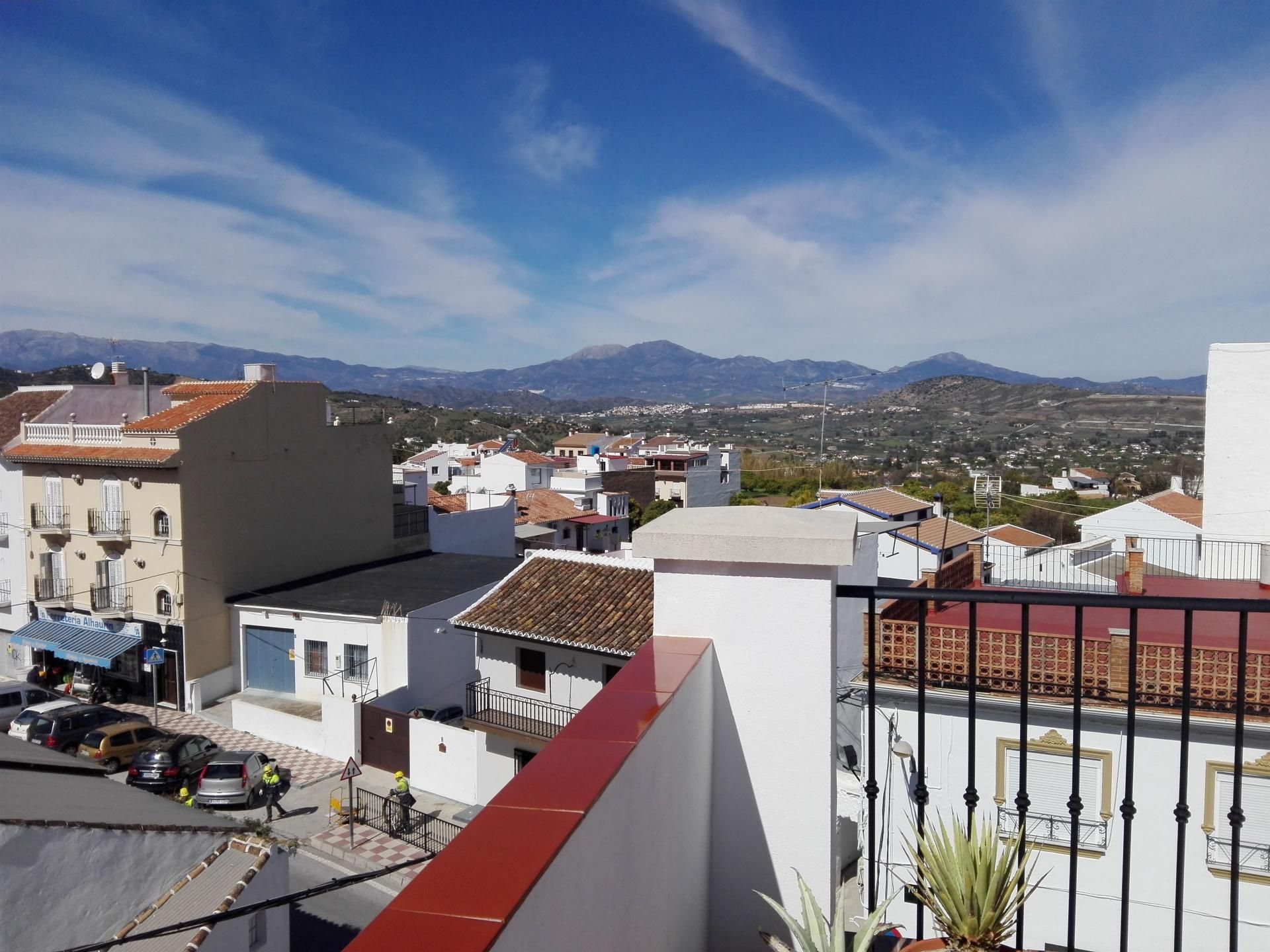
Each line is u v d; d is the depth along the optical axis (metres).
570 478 62.97
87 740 21.25
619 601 18.92
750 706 3.42
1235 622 10.69
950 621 10.73
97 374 35.09
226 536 27.33
